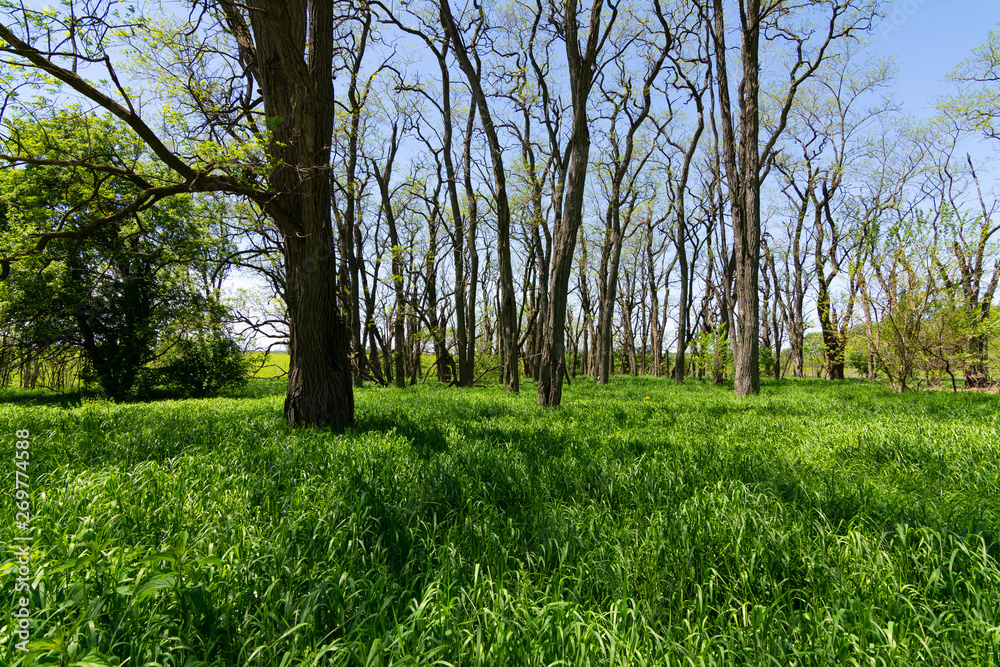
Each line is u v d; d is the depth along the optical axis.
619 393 15.57
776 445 6.09
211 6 7.11
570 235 10.95
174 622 2.23
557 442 6.09
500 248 14.80
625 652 2.12
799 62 15.77
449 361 20.89
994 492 4.16
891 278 12.62
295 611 2.35
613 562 2.91
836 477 4.55
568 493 4.22
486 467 4.71
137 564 2.56
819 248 24.23
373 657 2.03
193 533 3.20
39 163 5.93
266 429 6.93
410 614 2.43
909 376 14.25
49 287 16.09
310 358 7.27
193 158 6.68
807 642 2.28
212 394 20.16
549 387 11.01
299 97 6.53
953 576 2.68
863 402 10.48
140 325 18.22
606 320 22.41
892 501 3.83
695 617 2.57
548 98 15.03
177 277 16.78
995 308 12.23
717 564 2.91
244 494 3.87
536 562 3.06
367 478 4.22
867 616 2.33
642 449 5.82
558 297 11.01
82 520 3.24
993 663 2.07
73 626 2.00
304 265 7.21
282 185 7.30
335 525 3.28
